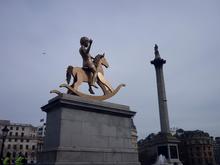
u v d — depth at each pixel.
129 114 14.07
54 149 10.48
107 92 14.48
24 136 96.25
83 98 12.41
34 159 95.06
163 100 59.88
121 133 13.33
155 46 66.50
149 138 98.31
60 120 11.12
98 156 11.58
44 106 12.70
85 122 11.94
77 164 10.53
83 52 14.53
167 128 57.91
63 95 11.68
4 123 97.88
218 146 128.88
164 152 55.59
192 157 96.56
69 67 13.96
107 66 15.72
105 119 12.89
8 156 18.84
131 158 12.95
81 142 11.39
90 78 14.38
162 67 63.62
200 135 99.44
